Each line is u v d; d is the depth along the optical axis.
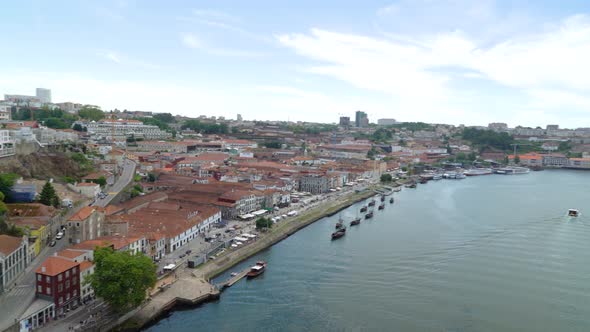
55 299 135.12
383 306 160.38
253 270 185.88
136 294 139.25
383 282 181.12
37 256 170.38
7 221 180.25
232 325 146.00
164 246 197.25
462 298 168.12
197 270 182.50
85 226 182.00
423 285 179.00
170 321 148.00
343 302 162.75
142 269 142.50
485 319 152.62
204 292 163.12
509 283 182.50
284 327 144.75
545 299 168.50
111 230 196.50
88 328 131.50
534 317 155.00
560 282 184.12
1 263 140.88
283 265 198.88
